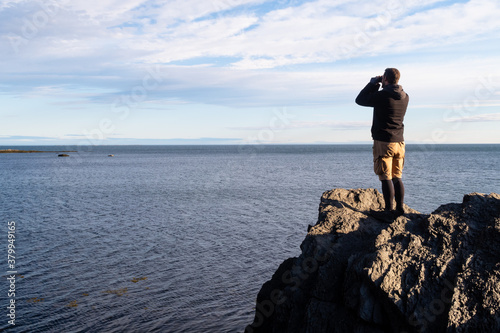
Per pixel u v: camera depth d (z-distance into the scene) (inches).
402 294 172.6
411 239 200.7
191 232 983.6
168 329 474.6
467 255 178.7
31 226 1054.4
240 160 5295.3
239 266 713.0
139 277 650.8
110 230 1007.6
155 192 1841.8
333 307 201.8
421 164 3779.5
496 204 209.3
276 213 1256.2
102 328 475.2
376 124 243.4
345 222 251.0
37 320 492.4
